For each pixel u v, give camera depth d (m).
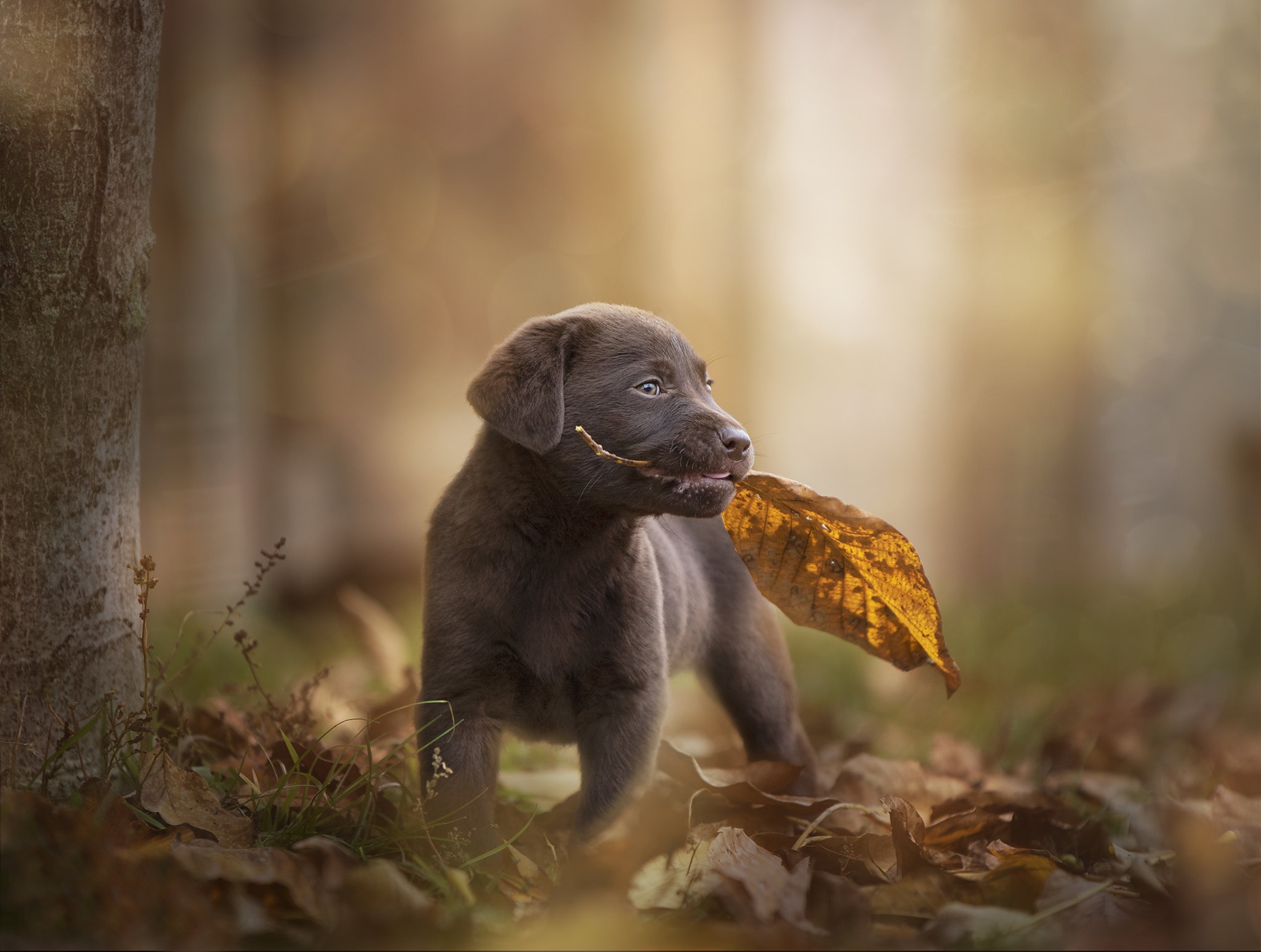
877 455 9.47
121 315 3.14
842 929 2.60
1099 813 3.72
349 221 8.30
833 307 9.28
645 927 2.55
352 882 2.49
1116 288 10.52
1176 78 10.77
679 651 4.00
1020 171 9.95
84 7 2.96
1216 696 6.12
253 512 7.82
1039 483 10.07
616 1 8.70
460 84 8.54
